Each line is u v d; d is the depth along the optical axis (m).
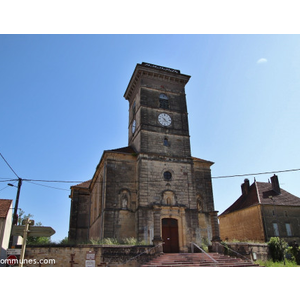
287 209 41.72
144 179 29.56
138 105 34.34
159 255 22.62
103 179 31.05
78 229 40.50
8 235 24.98
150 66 35.06
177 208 29.09
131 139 36.47
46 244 21.16
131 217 28.84
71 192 42.66
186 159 32.09
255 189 44.88
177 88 36.19
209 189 33.47
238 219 45.25
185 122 34.41
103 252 21.28
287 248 29.36
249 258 24.98
